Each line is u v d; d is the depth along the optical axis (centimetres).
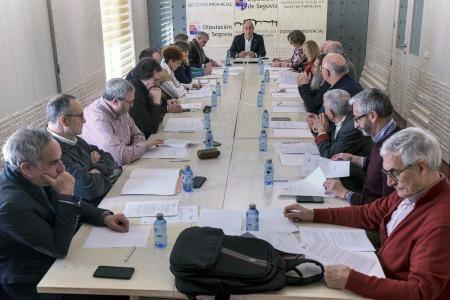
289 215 219
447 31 502
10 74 346
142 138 344
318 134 329
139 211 229
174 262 167
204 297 171
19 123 358
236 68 661
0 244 193
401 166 176
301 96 441
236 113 418
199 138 347
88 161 286
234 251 173
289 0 790
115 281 174
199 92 503
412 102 624
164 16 830
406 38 649
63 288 172
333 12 834
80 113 273
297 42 671
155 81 376
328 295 166
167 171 280
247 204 236
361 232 210
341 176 269
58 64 436
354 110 262
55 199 212
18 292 197
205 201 240
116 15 648
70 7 468
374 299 165
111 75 627
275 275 168
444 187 176
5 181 195
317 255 190
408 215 182
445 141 505
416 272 165
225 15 800
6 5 343
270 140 339
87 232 211
